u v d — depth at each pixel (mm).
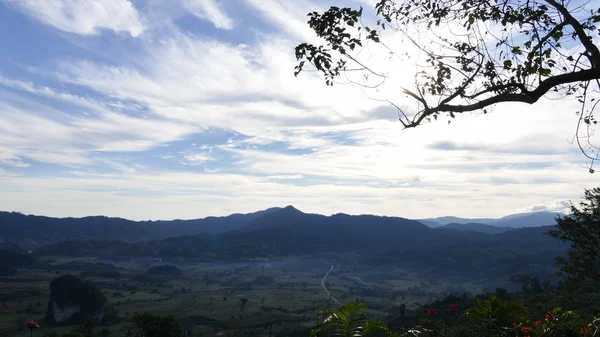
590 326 6195
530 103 5297
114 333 130250
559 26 5293
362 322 6574
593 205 15234
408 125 5996
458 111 5609
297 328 123938
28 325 15398
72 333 35250
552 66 5312
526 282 65438
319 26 6000
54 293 146250
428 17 6172
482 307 6656
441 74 5969
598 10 5266
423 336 6926
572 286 16672
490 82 5844
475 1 5930
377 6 6359
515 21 5617
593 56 5098
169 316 51500
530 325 6223
